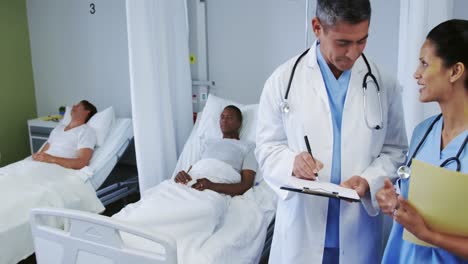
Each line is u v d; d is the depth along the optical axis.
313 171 1.06
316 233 1.20
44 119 3.59
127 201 2.96
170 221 1.58
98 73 3.59
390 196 0.82
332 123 1.15
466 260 0.78
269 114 1.27
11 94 3.74
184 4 2.57
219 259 1.45
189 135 2.71
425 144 0.88
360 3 0.90
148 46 2.08
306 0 2.37
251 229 1.69
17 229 1.91
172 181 2.04
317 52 1.18
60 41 3.70
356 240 1.19
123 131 2.86
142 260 1.17
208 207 1.64
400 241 0.94
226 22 2.79
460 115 0.78
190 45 2.92
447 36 0.75
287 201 1.23
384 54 2.24
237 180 2.10
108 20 3.39
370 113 1.14
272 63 2.69
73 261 1.28
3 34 3.61
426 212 0.77
